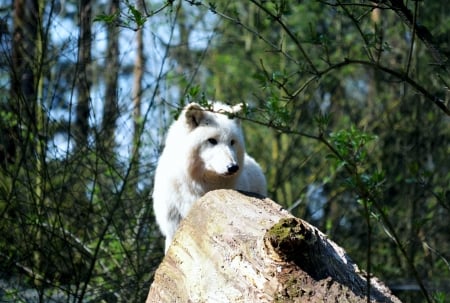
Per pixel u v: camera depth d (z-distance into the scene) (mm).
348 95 25000
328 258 6129
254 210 7012
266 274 6059
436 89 18391
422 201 18812
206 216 7148
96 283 14242
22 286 13945
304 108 20578
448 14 18922
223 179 10664
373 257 18219
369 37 7520
